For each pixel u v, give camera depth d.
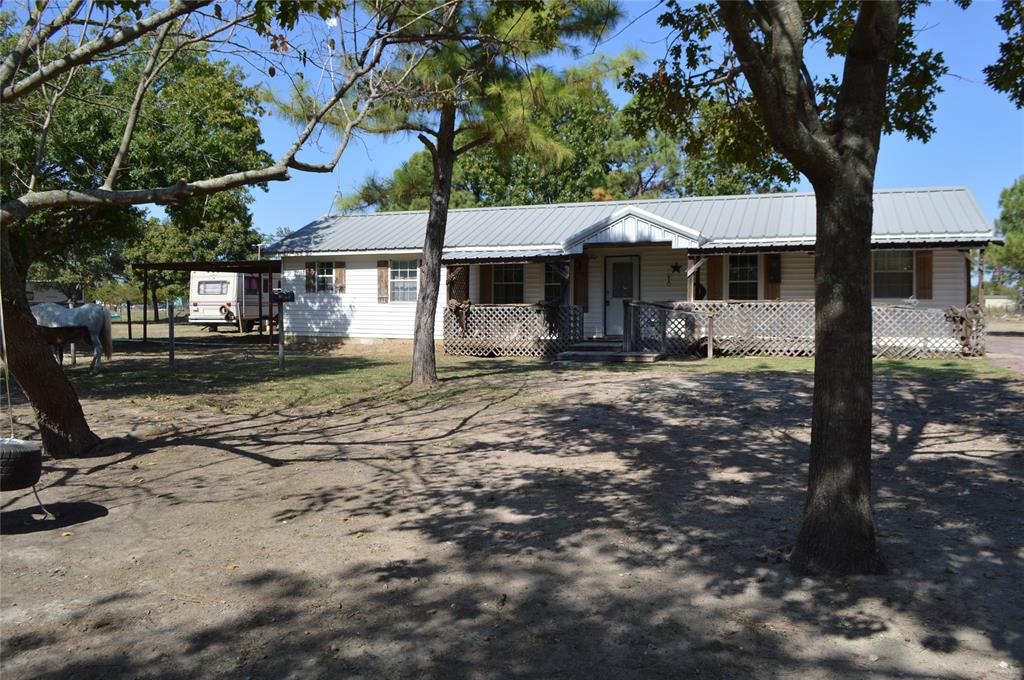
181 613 4.05
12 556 4.94
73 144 15.55
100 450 8.22
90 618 3.98
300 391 12.89
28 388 7.69
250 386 13.62
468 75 10.44
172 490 6.59
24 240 18.92
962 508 5.78
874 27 4.33
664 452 7.97
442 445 8.48
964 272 17.72
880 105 4.45
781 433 8.90
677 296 20.69
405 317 22.81
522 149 12.95
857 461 4.47
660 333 18.36
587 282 21.44
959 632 3.71
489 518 5.72
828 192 4.42
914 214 18.31
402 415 10.55
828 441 4.50
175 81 11.27
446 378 14.78
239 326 33.28
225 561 4.84
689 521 5.58
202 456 7.94
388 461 7.68
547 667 3.44
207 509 6.02
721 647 3.61
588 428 9.35
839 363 4.46
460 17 11.20
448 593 4.30
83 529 5.52
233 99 10.27
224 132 13.98
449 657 3.54
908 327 17.23
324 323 23.86
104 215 19.80
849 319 4.43
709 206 21.62
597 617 3.96
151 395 12.45
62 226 19.48
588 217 22.41
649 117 7.35
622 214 18.88
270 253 23.86
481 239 21.78
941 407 10.21
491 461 7.66
